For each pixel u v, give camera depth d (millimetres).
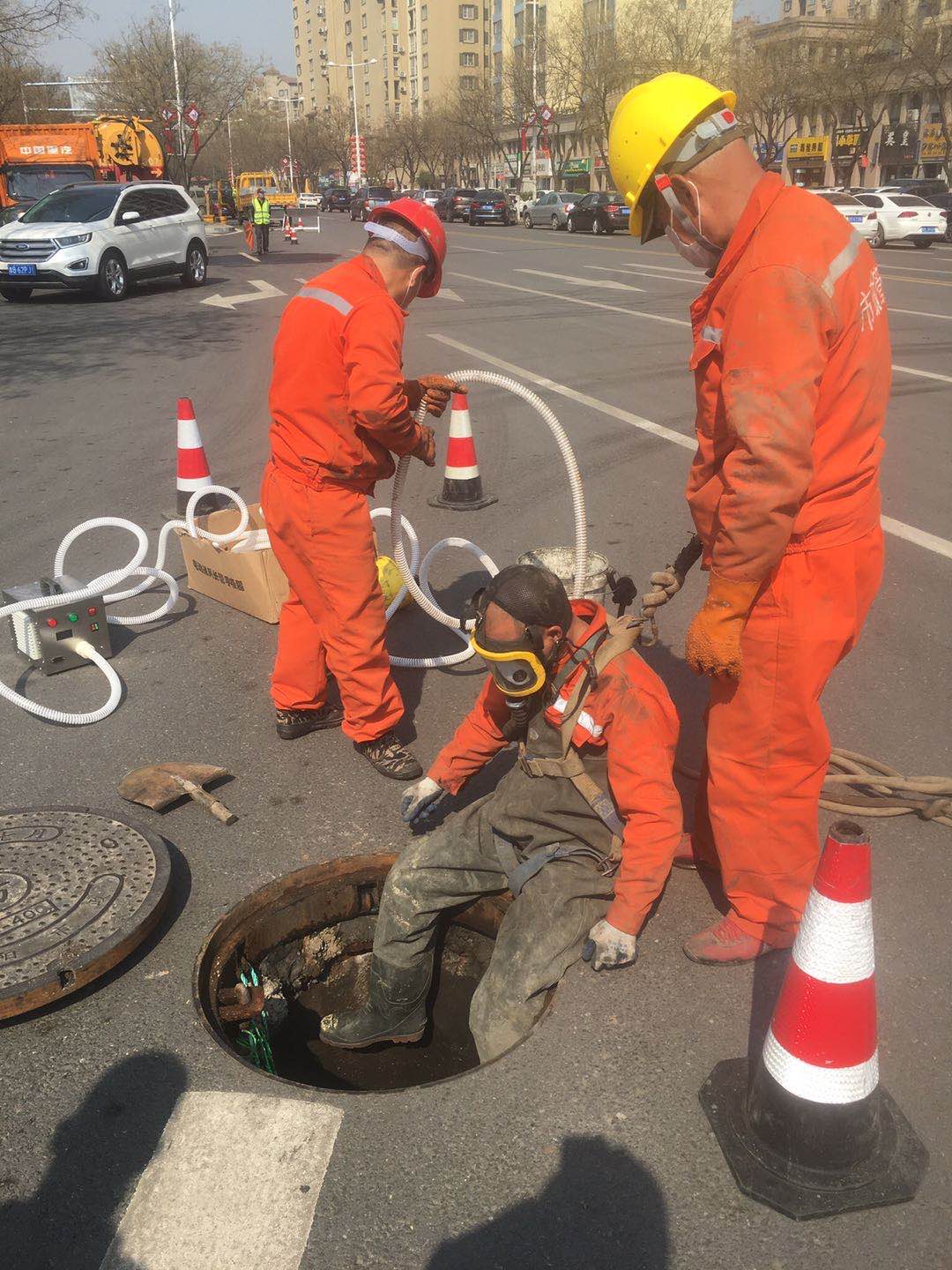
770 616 2186
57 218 17484
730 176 2047
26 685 4191
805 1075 1906
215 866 2988
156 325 14625
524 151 69438
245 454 7598
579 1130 2088
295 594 3443
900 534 5586
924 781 3188
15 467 7445
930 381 9484
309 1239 1888
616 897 2336
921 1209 1916
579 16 61469
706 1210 1922
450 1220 1916
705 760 2697
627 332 12766
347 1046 2824
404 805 2820
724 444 2188
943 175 51062
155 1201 1972
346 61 132125
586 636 2367
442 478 6992
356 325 2990
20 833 3002
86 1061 2309
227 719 3873
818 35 54312
